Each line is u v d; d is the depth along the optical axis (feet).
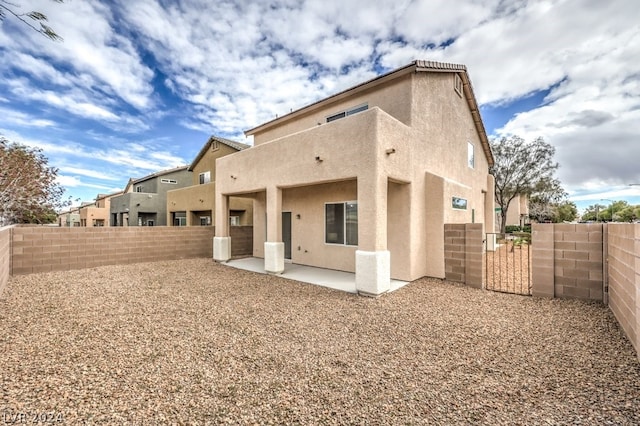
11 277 31.01
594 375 11.46
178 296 24.08
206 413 9.25
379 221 24.14
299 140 30.48
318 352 13.88
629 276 14.62
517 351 13.79
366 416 9.17
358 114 25.12
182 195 72.43
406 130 28.60
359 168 24.98
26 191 46.06
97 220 132.87
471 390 10.63
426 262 31.53
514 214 122.01
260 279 31.01
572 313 18.92
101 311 19.86
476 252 26.89
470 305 21.39
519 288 26.25
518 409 9.49
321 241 37.47
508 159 87.15
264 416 9.16
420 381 11.27
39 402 9.58
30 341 14.60
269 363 12.76
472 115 47.06
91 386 10.66
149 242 43.65
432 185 31.37
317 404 9.81
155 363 12.60
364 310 20.43
